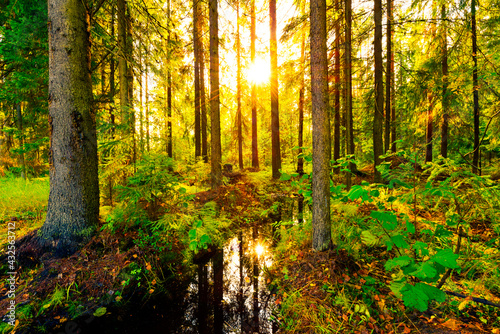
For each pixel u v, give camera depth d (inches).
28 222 172.4
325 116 121.6
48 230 134.6
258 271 150.1
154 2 259.9
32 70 252.5
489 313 83.3
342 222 149.3
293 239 169.2
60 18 131.9
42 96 287.1
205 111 468.4
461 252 110.3
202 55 472.7
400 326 83.7
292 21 280.5
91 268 128.7
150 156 174.4
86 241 138.0
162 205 184.7
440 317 85.1
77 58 137.3
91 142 144.8
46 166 393.7
